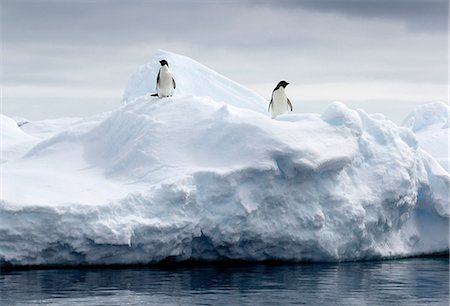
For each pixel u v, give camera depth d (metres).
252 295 28.44
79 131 43.84
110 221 33.47
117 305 26.42
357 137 39.34
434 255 41.94
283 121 39.50
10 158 45.88
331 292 29.28
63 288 29.23
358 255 38.69
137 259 35.00
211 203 35.62
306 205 36.91
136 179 37.69
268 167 35.88
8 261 33.41
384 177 39.28
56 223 33.19
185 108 40.91
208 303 26.92
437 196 41.69
